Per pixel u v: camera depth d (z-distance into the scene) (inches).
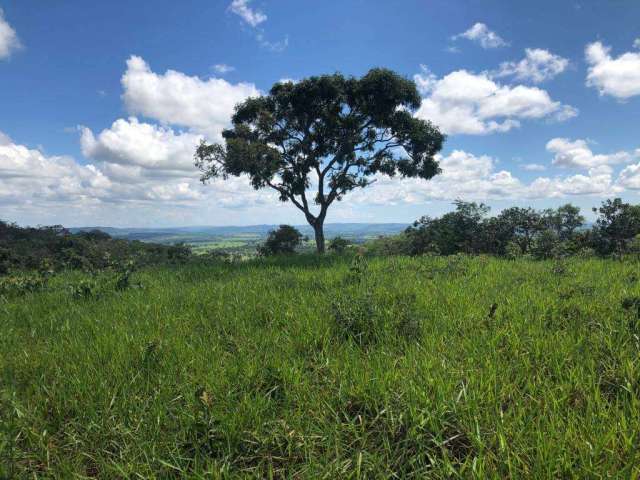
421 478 86.4
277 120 884.6
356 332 180.4
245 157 728.3
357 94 838.5
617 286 252.4
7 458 96.8
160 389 128.7
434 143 893.2
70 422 113.5
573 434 92.7
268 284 313.4
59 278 426.0
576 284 261.4
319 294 263.9
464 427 100.5
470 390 113.7
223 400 116.9
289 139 900.6
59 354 166.1
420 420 102.6
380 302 224.8
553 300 211.3
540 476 82.2
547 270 354.3
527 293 236.1
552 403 106.8
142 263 556.4
